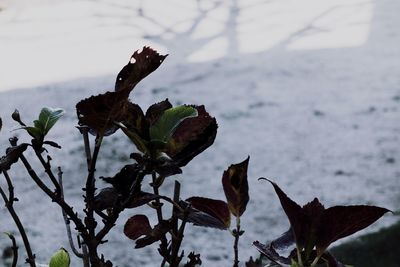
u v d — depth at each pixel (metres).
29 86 4.32
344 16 5.29
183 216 0.61
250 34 5.04
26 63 4.70
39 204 2.97
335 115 3.77
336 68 4.37
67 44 5.00
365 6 5.45
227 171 0.65
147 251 2.61
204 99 4.01
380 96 3.97
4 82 4.40
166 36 5.05
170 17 5.41
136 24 5.30
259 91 4.09
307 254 0.57
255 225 2.78
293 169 3.26
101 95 0.53
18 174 3.24
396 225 2.55
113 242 2.66
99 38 5.07
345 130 3.60
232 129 3.66
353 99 3.96
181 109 0.58
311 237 0.57
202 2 5.70
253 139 3.55
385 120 3.69
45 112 0.60
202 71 4.39
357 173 3.19
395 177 3.14
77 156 3.38
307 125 3.68
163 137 0.57
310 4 5.58
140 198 0.60
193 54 4.70
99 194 0.58
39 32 5.24
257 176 3.20
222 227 0.66
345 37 4.89
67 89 4.24
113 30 5.20
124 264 2.53
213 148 3.47
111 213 0.58
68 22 5.41
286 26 5.15
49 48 4.94
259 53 4.68
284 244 0.63
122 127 0.55
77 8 5.68
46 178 3.20
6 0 5.94
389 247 2.42
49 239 2.69
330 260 0.58
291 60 4.52
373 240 2.46
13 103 4.05
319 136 3.56
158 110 0.64
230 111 3.86
